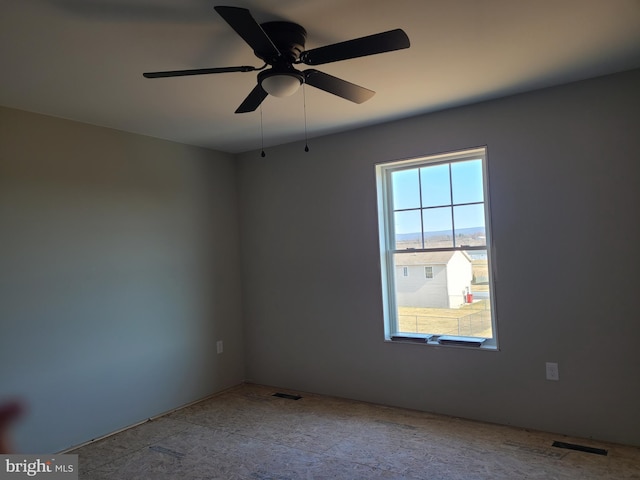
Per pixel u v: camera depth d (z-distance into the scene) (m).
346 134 3.79
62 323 3.01
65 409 2.98
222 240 4.31
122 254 3.41
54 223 3.00
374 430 3.11
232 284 4.39
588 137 2.80
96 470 2.64
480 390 3.19
